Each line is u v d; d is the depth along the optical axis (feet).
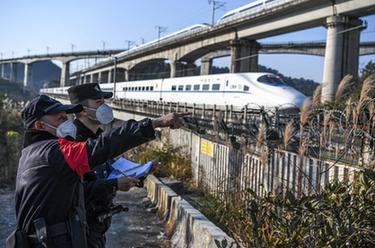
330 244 12.41
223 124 36.91
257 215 15.31
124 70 304.30
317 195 13.61
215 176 38.86
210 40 177.06
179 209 26.27
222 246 14.87
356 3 103.71
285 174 23.56
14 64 479.41
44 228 9.25
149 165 13.30
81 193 10.24
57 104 9.99
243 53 157.38
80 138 12.26
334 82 107.86
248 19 144.15
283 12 127.95
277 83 87.92
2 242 25.84
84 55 383.45
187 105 100.48
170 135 62.49
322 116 21.97
